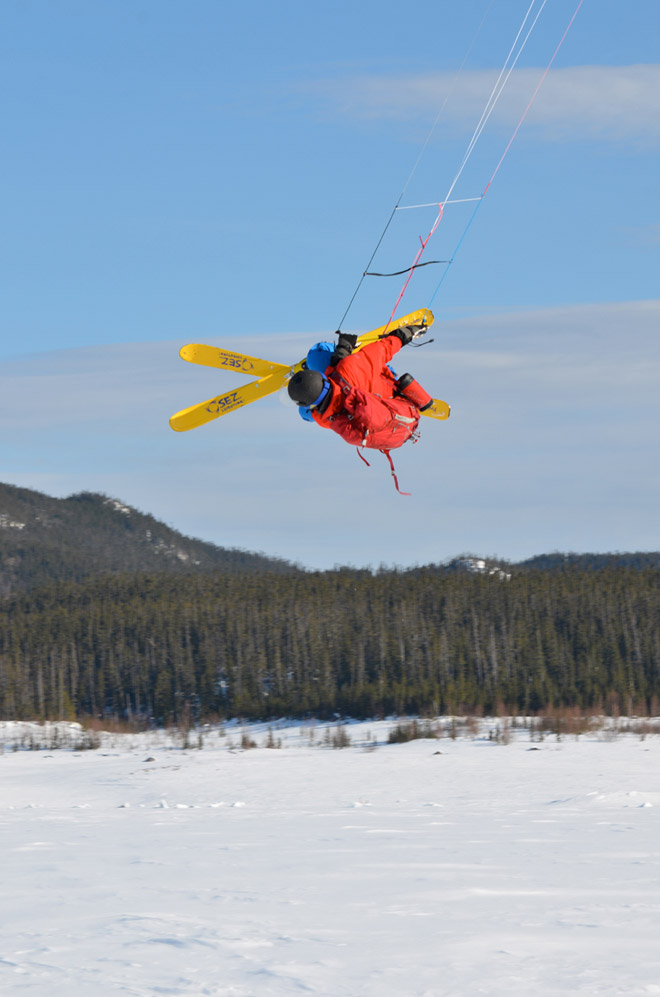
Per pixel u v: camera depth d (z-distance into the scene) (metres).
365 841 53.94
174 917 27.31
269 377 19.56
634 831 57.66
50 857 47.91
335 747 165.12
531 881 35.91
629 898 30.84
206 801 91.44
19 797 100.06
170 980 19.11
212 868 41.50
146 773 125.81
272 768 128.62
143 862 44.38
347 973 19.69
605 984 18.58
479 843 52.03
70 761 150.88
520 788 96.44
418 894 32.28
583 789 93.38
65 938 23.91
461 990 18.20
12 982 19.14
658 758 126.50
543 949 22.02
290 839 55.81
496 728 176.12
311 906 29.50
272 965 20.33
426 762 129.75
